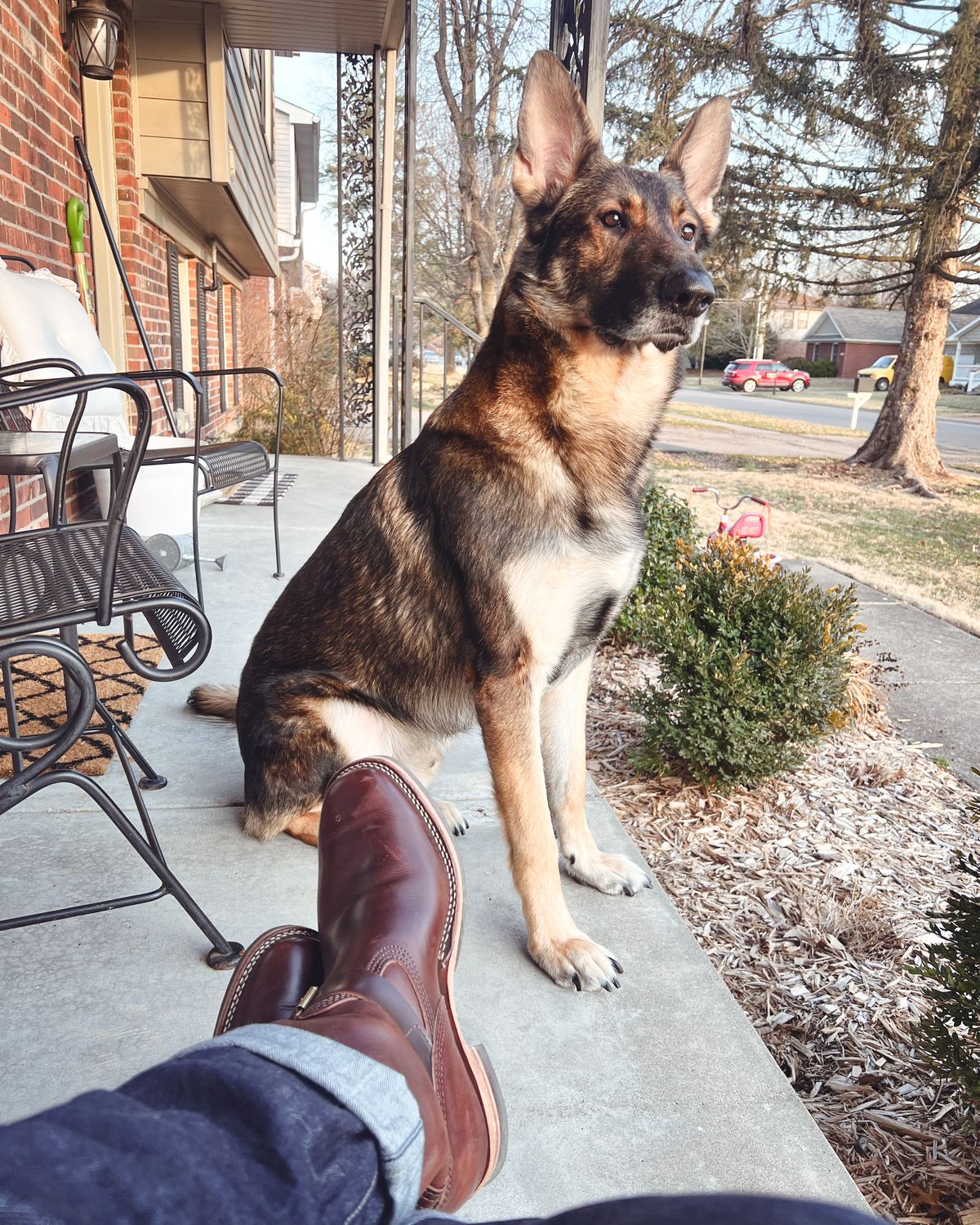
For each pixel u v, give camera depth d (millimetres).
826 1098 2021
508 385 1887
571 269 1935
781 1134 1393
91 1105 614
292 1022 861
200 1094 715
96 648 3438
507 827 1810
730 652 3279
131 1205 565
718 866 2910
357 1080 772
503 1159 1224
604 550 1862
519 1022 1619
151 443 4195
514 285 1980
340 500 6812
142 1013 1547
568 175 2062
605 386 1896
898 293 12781
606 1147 1354
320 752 2074
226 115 6684
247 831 2137
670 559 4668
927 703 4672
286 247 24875
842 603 3621
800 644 3400
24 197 4133
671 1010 1669
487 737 1840
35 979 1620
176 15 6078
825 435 16969
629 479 1955
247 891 1932
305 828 2115
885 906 2736
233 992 1212
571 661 2043
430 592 1963
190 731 2729
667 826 3127
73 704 2037
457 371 20562
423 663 2021
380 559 2049
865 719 4266
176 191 7359
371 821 1402
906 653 5473
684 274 1812
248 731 2125
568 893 2061
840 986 2387
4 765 2354
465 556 1852
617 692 4184
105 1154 577
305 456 9812
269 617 2283
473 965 1773
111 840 2102
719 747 3266
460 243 16812
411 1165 770
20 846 2061
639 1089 1472
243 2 6824
